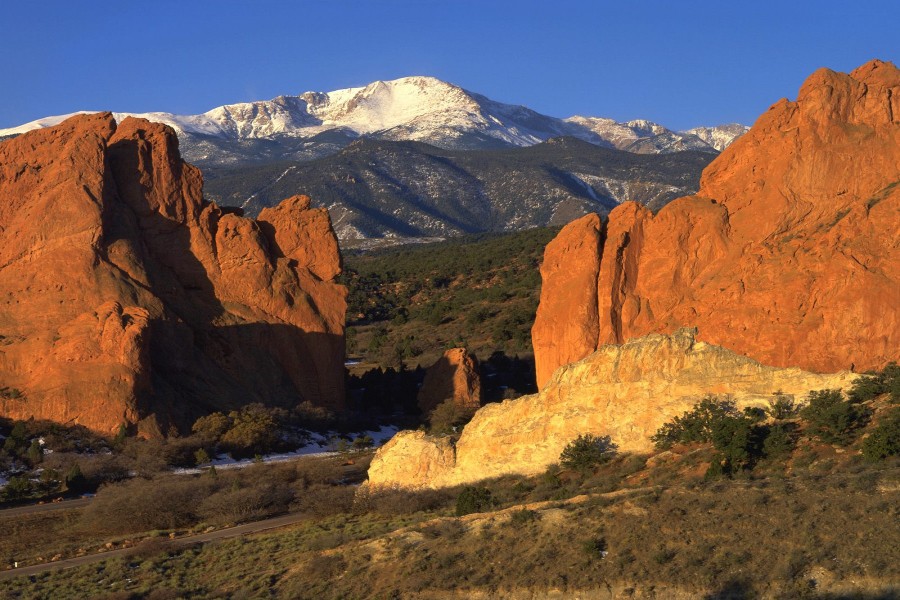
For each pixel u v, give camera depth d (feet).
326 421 391.86
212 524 238.27
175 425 353.31
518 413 228.43
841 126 350.43
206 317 413.39
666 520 161.79
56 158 417.90
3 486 292.40
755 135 363.15
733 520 158.30
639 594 148.87
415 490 226.79
